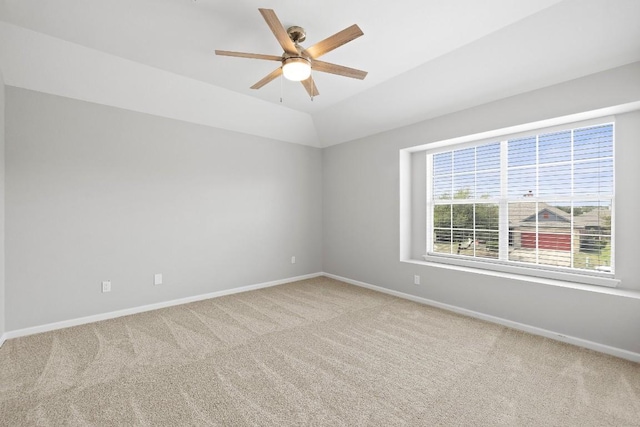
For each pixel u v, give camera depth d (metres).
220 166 4.13
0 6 2.17
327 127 4.72
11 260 2.74
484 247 3.57
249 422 1.67
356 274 4.74
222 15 2.28
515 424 1.66
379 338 2.77
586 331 2.58
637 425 1.65
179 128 3.76
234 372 2.19
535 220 3.16
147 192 3.52
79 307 3.09
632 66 2.32
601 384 2.03
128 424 1.65
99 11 2.23
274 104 4.12
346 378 2.12
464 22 2.35
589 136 2.79
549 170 3.04
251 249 4.46
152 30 2.47
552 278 2.98
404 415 1.74
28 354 2.43
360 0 2.11
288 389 1.98
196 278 3.92
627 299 2.37
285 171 4.86
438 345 2.63
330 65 2.38
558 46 2.40
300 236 5.06
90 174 3.15
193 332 2.89
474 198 3.65
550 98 2.73
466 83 3.05
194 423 1.66
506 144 3.37
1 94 2.62
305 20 2.33
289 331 2.92
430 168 4.09
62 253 3.00
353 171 4.76
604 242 2.72
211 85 3.54
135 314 3.39
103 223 3.23
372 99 3.79
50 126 2.93
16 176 2.76
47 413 1.74
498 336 2.81
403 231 4.15
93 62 2.86
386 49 2.74
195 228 3.90
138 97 3.33
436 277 3.68
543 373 2.18
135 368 2.23
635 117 2.52
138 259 3.46
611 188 2.67
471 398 1.89
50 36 2.55
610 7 2.05
